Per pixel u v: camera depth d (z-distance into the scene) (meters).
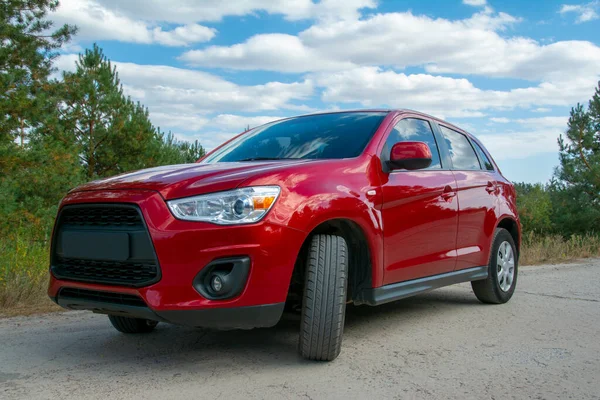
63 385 3.09
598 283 7.04
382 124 4.32
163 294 3.02
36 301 5.64
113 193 3.28
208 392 2.96
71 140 16.81
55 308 5.39
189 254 3.03
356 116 4.55
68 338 4.18
